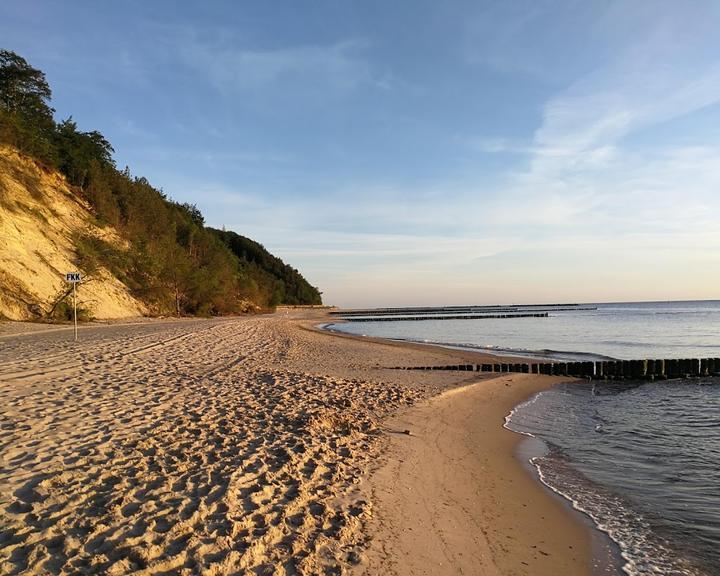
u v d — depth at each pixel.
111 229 45.75
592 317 81.88
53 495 4.77
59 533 4.10
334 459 7.02
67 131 48.78
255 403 9.66
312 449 7.15
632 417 12.89
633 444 10.03
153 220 58.25
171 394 9.70
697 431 11.23
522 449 9.52
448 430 10.23
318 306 165.88
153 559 3.82
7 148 35.38
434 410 11.79
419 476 7.09
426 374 17.83
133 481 5.32
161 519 4.50
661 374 21.48
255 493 5.31
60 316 28.78
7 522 4.20
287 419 8.64
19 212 31.44
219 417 8.30
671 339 39.44
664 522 6.25
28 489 4.86
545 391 17.02
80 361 12.95
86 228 39.59
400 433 9.26
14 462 5.53
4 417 7.21
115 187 53.34
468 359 23.56
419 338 42.00
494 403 14.03
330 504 5.50
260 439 7.29
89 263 34.44
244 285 85.62
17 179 34.16
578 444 10.01
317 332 40.62
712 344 35.16
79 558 3.74
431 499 6.32
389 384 14.53
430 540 5.14
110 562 3.72
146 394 9.48
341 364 18.95
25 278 27.98
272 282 127.88
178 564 3.83
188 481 5.43
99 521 4.34
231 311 69.88
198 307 56.22
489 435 10.34
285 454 6.73
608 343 36.38
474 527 5.71
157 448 6.43
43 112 46.66
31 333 21.72
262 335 30.44
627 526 6.11
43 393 8.90
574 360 25.17
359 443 8.10
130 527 4.29
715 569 5.13
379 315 109.12
